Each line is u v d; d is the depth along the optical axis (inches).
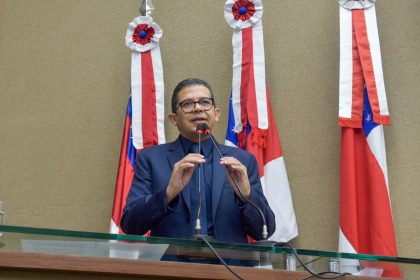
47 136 259.1
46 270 100.6
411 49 215.5
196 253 109.4
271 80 232.4
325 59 227.9
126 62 253.3
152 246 103.9
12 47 272.8
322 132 222.4
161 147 157.1
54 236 97.0
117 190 223.0
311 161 221.6
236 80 219.6
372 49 209.5
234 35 222.7
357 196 203.9
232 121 217.8
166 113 239.9
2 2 276.1
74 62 261.6
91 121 253.9
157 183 149.6
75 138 255.0
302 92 227.9
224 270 108.3
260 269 110.0
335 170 217.9
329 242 213.8
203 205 145.4
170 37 248.5
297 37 233.1
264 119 214.7
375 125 204.7
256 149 212.2
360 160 206.2
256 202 138.4
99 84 255.6
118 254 106.1
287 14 236.2
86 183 249.0
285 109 228.7
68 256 101.7
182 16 249.4
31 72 267.3
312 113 225.1
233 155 154.1
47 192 253.9
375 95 205.6
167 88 243.6
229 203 143.8
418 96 211.6
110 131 250.2
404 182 208.1
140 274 104.3
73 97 258.7
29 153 260.4
